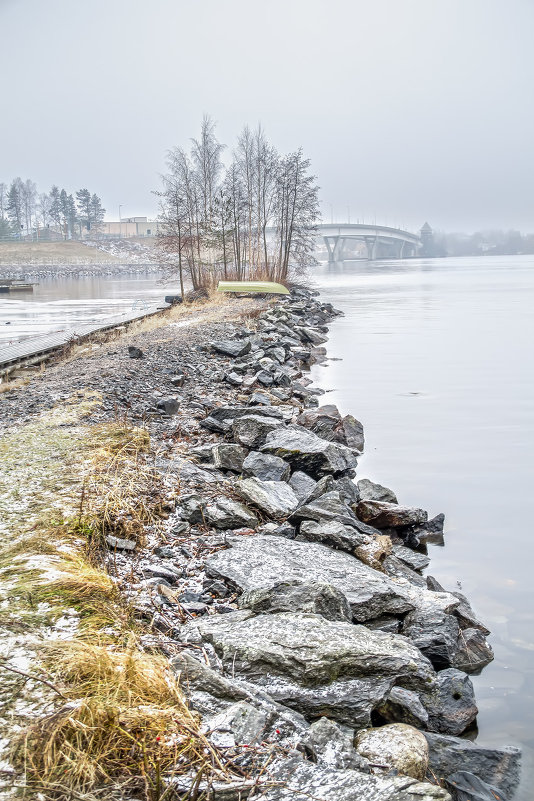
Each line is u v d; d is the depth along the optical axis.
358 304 49.97
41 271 145.75
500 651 5.68
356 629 4.67
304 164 57.97
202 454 9.79
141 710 3.47
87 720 3.35
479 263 198.50
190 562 6.25
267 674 4.20
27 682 3.66
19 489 7.23
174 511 7.41
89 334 27.19
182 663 4.02
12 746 3.19
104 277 137.38
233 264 57.31
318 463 9.60
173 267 53.78
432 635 5.44
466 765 4.09
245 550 6.26
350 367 22.12
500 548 7.99
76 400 12.76
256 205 59.84
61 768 3.11
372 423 14.35
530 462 11.49
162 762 3.22
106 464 8.28
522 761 4.21
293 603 5.03
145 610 4.98
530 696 5.03
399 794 3.07
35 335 31.20
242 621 4.80
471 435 13.30
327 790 3.14
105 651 3.89
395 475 10.80
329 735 3.57
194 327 27.94
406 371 21.25
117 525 6.55
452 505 9.46
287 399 15.45
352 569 6.10
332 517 7.59
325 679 4.14
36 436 9.75
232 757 3.32
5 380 18.91
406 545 8.09
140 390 14.59
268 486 8.27
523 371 21.05
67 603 4.61
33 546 5.57
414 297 56.97
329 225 192.25
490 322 36.69
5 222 193.88
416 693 4.65
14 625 4.24
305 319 35.56
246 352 21.38
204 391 15.35
